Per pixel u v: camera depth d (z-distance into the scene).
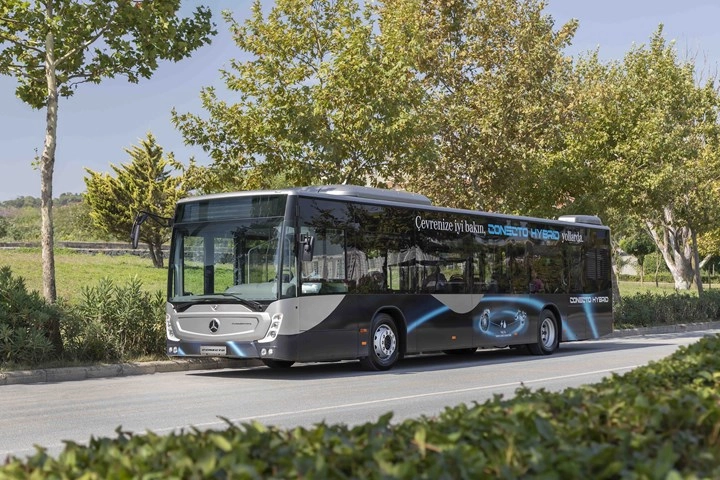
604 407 5.10
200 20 18.50
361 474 3.75
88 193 56.72
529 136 28.25
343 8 24.08
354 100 23.66
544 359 20.44
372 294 17.52
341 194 17.27
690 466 4.15
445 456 3.93
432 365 19.17
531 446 4.18
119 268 45.00
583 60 33.69
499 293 20.73
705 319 35.91
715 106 36.59
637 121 33.16
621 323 31.77
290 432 4.76
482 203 28.39
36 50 18.34
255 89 24.47
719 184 38.00
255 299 16.12
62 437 9.46
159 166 57.41
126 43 17.84
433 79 28.17
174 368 18.17
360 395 13.30
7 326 16.47
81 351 17.52
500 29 28.50
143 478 3.67
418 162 24.59
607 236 24.72
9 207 99.75
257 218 16.41
